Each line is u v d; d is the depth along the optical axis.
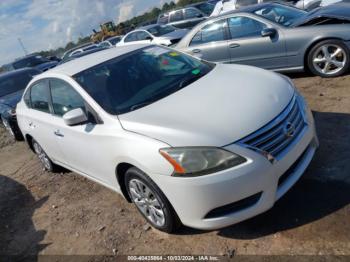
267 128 2.68
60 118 4.13
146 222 3.52
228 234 3.01
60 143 4.20
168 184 2.73
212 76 3.65
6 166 6.86
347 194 3.00
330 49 5.60
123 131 3.07
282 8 6.52
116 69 3.83
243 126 2.66
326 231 2.71
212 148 2.59
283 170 2.71
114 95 3.51
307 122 3.06
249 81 3.34
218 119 2.76
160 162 2.73
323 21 5.60
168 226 3.08
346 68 5.55
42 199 4.82
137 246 3.23
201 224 2.76
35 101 4.87
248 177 2.56
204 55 6.79
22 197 5.11
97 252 3.33
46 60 16.94
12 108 7.92
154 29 13.41
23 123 5.24
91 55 4.45
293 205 3.07
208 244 2.97
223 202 2.62
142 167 2.87
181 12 16.59
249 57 6.35
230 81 3.40
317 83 5.70
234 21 6.44
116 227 3.60
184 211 2.78
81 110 3.39
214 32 6.68
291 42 5.82
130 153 2.94
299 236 2.75
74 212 4.17
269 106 2.84
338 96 4.96
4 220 4.59
